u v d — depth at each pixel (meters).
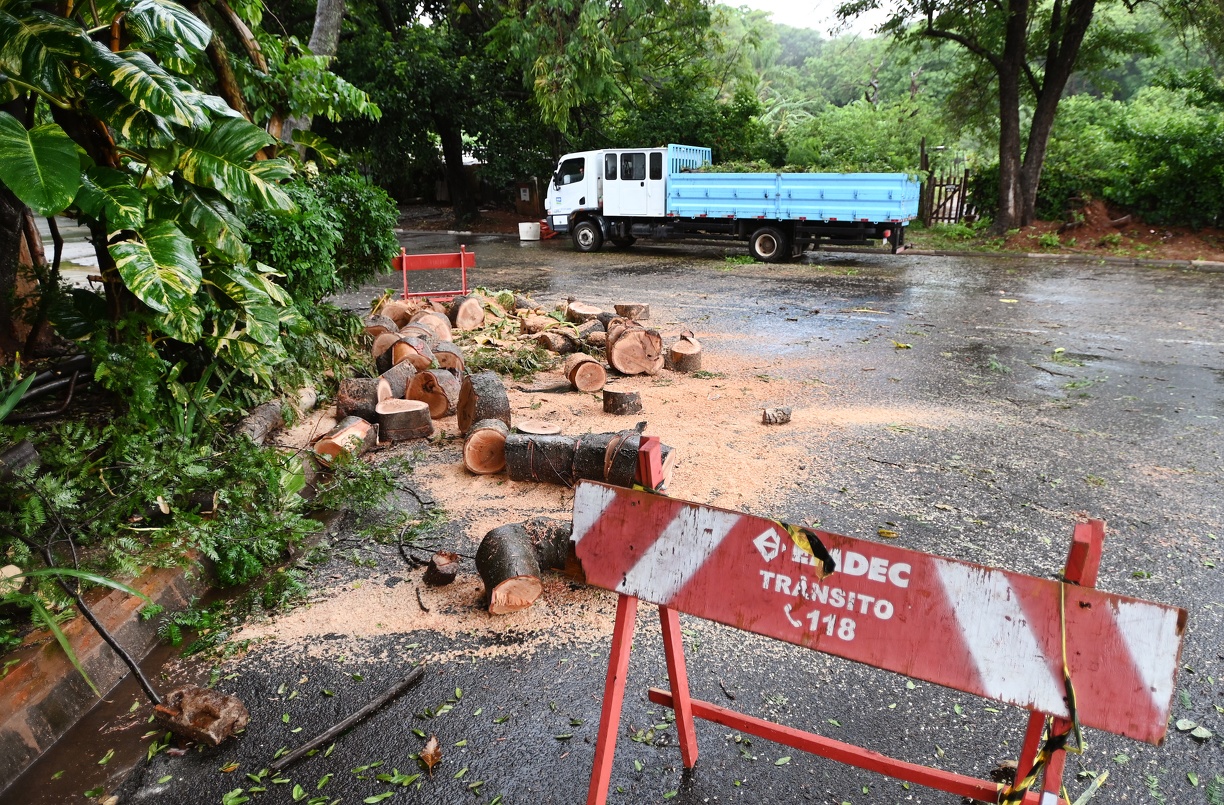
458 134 24.97
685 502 2.23
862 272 15.95
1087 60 20.27
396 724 3.04
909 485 5.25
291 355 6.37
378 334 8.12
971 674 1.90
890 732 3.00
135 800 2.69
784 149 25.64
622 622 2.41
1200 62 34.62
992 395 7.39
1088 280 14.69
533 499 5.00
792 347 9.41
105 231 4.80
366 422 5.85
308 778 2.78
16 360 4.41
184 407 5.00
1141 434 6.30
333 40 11.19
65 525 3.88
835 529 4.60
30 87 4.07
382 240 8.53
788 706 3.14
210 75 6.70
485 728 3.01
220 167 4.64
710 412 6.84
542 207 26.73
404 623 3.71
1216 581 4.05
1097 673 1.77
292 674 3.35
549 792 2.70
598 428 6.35
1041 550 4.37
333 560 4.30
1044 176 20.16
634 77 22.31
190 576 3.95
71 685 3.13
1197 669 3.37
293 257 6.86
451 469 5.52
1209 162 18.22
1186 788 2.73
